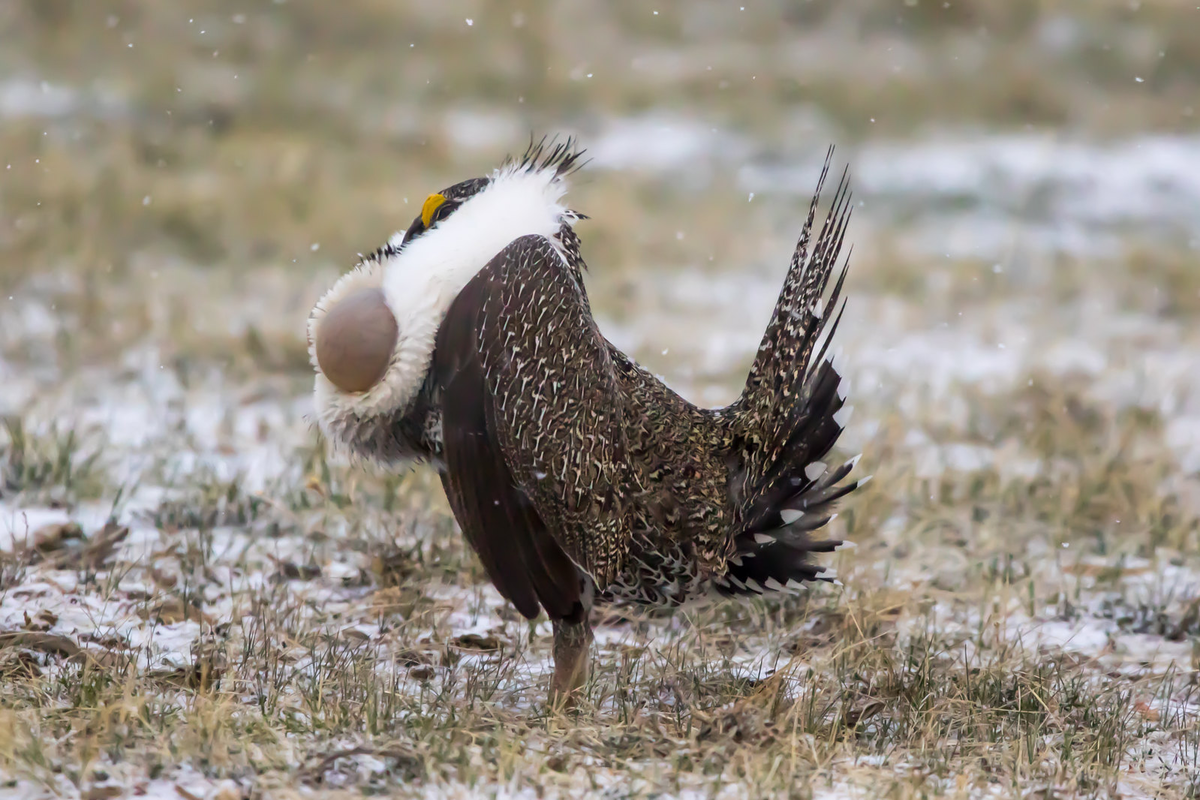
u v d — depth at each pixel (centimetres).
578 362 711
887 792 646
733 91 3481
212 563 1000
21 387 1470
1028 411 1580
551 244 732
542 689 800
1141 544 1146
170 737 658
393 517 1117
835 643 876
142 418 1397
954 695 792
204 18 3588
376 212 2427
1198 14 4056
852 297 2205
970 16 4016
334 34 3625
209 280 2047
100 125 2812
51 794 604
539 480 702
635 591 781
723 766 676
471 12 3847
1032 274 2392
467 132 3112
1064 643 930
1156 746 758
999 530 1145
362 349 713
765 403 774
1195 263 2477
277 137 2906
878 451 1362
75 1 3503
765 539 788
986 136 3306
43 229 2138
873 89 3512
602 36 3856
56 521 1063
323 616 907
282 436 1353
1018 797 654
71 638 823
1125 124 3419
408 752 658
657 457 754
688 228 2531
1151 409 1597
